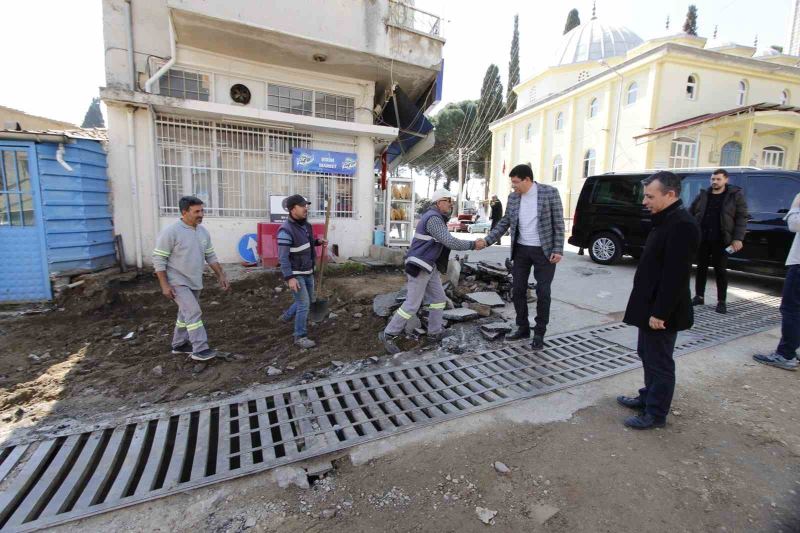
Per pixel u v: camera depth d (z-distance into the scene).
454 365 3.91
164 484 2.31
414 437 2.78
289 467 2.46
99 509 2.11
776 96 18.47
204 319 5.46
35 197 5.85
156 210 7.45
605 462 2.55
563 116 22.92
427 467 2.50
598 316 5.46
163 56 7.41
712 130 17.84
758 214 6.63
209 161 7.86
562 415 3.08
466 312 5.12
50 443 2.69
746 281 7.86
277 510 2.16
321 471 2.44
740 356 4.18
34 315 5.50
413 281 4.11
